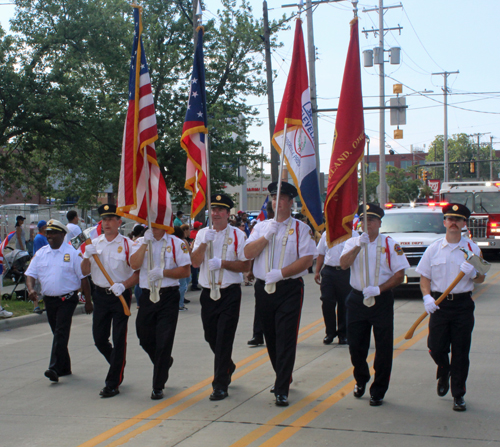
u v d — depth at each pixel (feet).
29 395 19.69
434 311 16.83
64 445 14.79
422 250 39.24
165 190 19.74
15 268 41.88
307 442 14.29
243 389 19.44
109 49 69.82
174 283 19.01
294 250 17.67
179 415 16.84
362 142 17.69
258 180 159.53
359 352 17.52
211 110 74.43
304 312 35.99
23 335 32.07
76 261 21.49
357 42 17.87
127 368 23.06
